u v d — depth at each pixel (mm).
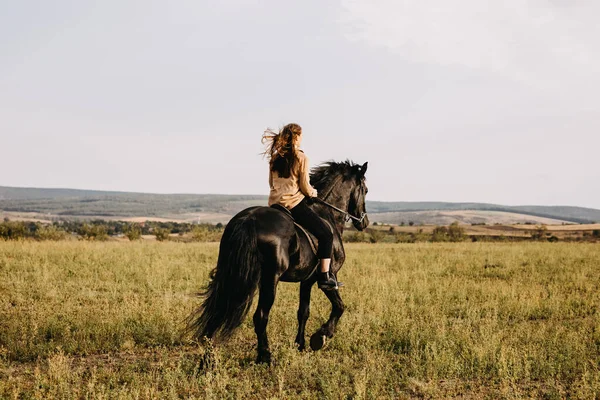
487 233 103438
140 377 6102
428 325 8781
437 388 6074
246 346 7621
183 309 9844
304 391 5789
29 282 12625
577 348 7469
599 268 18531
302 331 7238
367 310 10133
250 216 6125
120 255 19281
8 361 6582
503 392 5906
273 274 6055
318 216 6734
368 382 6125
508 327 9141
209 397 5266
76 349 7281
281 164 6633
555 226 137750
